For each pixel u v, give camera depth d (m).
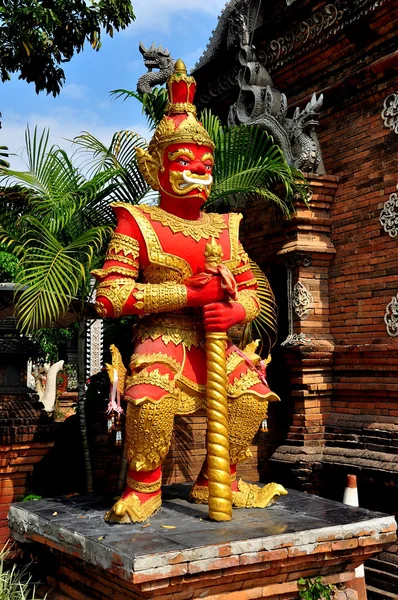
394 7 7.14
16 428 6.87
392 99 7.48
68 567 5.24
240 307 5.09
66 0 9.79
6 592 5.28
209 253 4.93
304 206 8.09
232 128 7.77
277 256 8.52
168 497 5.78
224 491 4.86
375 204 7.66
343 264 8.08
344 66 8.06
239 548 4.28
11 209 7.20
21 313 6.45
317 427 8.00
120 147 7.53
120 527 4.72
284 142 8.35
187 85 5.32
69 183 7.17
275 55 8.77
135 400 4.73
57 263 6.15
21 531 5.39
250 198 8.83
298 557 4.63
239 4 9.15
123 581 4.29
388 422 7.30
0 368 7.37
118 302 4.87
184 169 5.09
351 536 4.79
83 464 7.76
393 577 6.70
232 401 5.17
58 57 10.45
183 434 8.02
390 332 7.40
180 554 4.05
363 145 7.85
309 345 7.85
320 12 7.96
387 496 7.13
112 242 5.08
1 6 9.50
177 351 5.06
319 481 7.82
